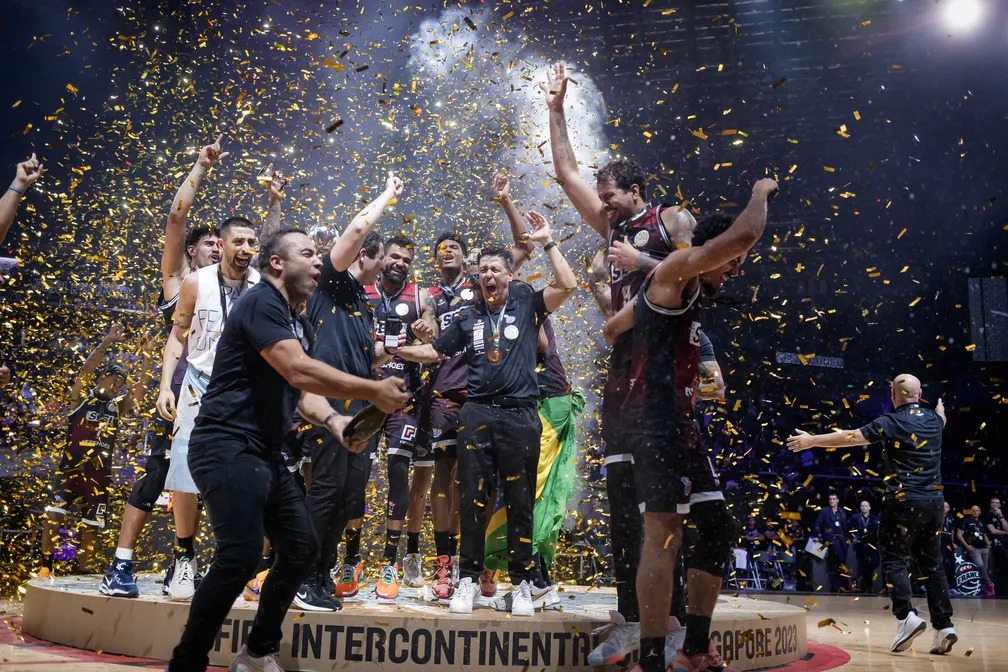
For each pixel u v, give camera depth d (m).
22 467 6.57
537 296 4.27
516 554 3.91
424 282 6.82
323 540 3.82
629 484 3.38
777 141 15.48
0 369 5.58
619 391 3.34
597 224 3.81
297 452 4.20
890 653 5.02
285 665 3.44
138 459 6.43
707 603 3.19
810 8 13.06
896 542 5.23
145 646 3.65
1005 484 15.38
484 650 3.49
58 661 3.51
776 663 4.19
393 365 4.96
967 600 11.04
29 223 8.90
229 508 2.82
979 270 16.34
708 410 8.20
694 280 3.02
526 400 4.04
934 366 16.39
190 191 4.45
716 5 13.04
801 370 15.48
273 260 3.06
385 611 3.70
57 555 6.20
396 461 4.79
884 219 16.42
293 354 2.83
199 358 4.00
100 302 7.68
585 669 3.52
